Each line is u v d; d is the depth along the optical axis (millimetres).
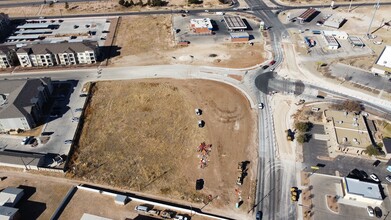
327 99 137500
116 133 122562
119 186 103812
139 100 137500
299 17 195125
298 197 100188
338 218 94438
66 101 137500
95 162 111812
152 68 157125
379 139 118125
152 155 114125
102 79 150000
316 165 110000
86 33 185625
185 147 116875
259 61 161125
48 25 192625
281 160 112000
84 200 99500
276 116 129250
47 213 95688
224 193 101812
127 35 184250
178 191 102375
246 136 121000
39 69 156750
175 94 140125
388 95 139375
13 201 96562
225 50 170000
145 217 94875
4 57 154750
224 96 139125
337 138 114875
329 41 172125
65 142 118750
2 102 130375
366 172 107312
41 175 107500
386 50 157375
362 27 190625
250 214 96062
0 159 110125
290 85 145500
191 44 174750
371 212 94938
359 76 150625
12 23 196875
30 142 118812
